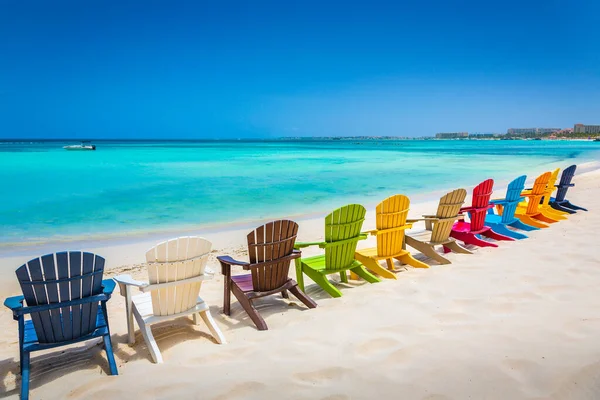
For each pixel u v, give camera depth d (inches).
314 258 214.1
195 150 2432.3
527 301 161.5
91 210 447.8
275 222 164.1
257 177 785.6
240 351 137.7
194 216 418.9
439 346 126.3
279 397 107.0
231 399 108.1
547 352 115.0
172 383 118.5
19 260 273.9
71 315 128.0
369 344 132.3
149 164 1122.0
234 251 291.9
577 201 436.8
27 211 439.8
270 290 172.7
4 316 189.5
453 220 236.7
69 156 1539.1
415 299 172.6
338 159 1456.7
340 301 181.8
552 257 223.5
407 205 215.8
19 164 1091.3
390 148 3034.0
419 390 104.1
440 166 1101.1
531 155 1775.3
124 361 138.7
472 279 194.2
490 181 261.3
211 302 196.9
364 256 218.5
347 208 189.3
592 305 151.5
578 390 97.5
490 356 116.2
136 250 295.7
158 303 144.3
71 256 122.7
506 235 283.9
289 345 138.7
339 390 107.9
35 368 137.0
